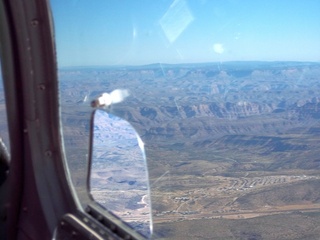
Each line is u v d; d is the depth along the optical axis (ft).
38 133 10.71
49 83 10.44
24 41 10.34
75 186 10.58
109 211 10.11
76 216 10.37
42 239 10.80
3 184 11.31
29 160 10.85
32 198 10.94
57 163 10.68
